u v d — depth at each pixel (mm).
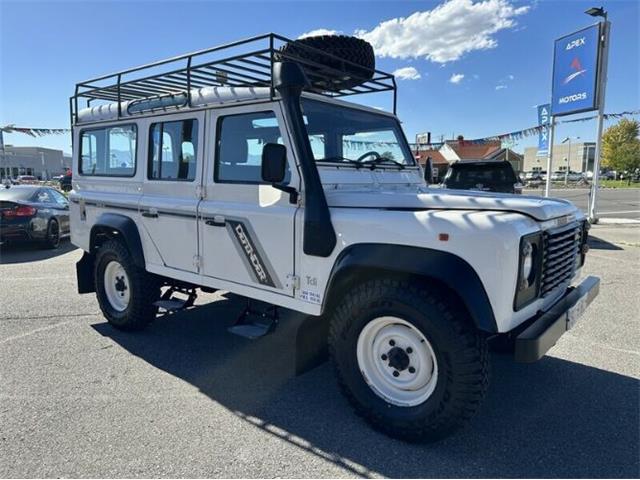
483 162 10641
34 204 9969
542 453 2723
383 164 3990
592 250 9336
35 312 5480
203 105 3738
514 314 2562
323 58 3826
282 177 2949
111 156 4844
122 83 4570
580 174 69688
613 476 2510
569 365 3945
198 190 3857
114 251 4664
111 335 4715
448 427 2684
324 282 3094
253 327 3592
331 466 2605
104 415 3135
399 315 2762
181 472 2537
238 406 3283
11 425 2996
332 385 3635
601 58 12719
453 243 2590
